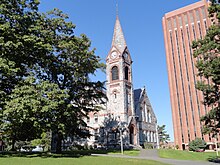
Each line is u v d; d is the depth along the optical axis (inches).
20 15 1122.7
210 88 1125.1
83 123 1432.1
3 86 1074.1
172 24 3754.9
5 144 2642.7
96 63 1459.2
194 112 3282.5
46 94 1002.1
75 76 1347.2
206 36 1151.6
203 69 1114.1
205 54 1127.6
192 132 3225.9
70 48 1300.4
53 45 1282.0
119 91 2384.4
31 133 1205.1
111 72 2481.5
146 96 2896.2
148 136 2728.8
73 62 1350.9
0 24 1016.2
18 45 1019.3
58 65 1289.4
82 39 1381.6
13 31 1043.3
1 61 938.1
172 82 3553.2
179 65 3563.0
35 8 1231.5
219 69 1030.4
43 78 1267.2
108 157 1106.1
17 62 1083.9
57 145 1310.3
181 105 3400.6
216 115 1106.1
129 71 2529.5
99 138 2396.7
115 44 2546.8
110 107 2397.9
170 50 3681.1
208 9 1163.9
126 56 2541.8
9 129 1120.2
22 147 2583.7
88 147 2348.7
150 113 2886.3
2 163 720.3
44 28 1282.0
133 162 914.1
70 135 1418.6
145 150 1893.5
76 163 792.3
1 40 968.9
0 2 1078.4
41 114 995.9
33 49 1115.9
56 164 746.2
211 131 1139.3
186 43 3577.8
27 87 973.2
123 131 2256.4
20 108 882.8
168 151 1777.8
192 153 1740.9
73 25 1354.6
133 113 2420.0
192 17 3619.6
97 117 2463.1
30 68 1189.1
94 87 1503.4
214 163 1055.6
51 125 1071.0
